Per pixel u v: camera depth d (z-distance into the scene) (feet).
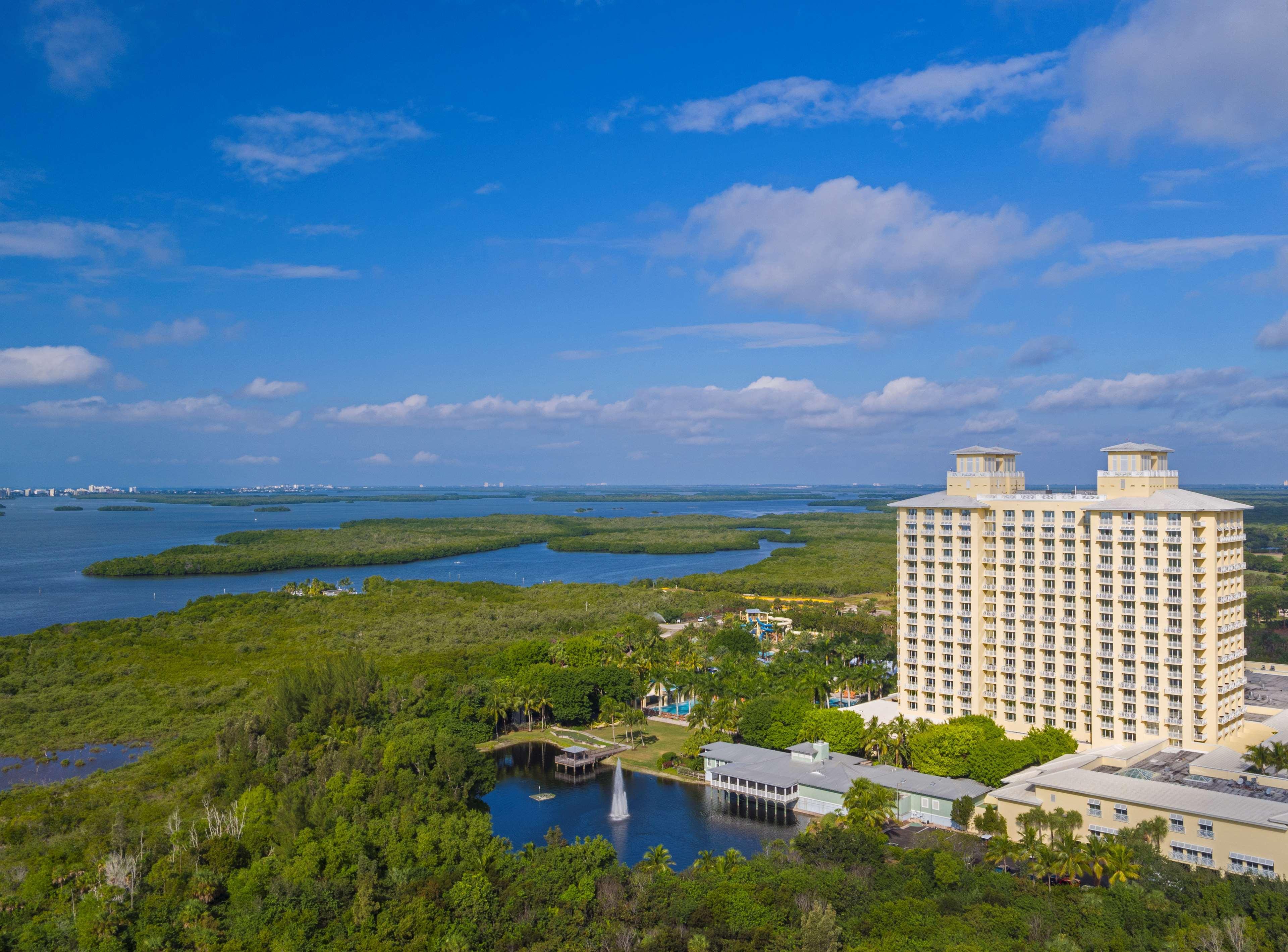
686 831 593.83
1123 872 442.09
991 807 549.54
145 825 545.03
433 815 515.50
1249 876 440.45
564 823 612.70
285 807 518.78
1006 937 386.52
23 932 406.00
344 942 402.31
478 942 405.18
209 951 395.96
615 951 394.73
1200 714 613.11
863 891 434.71
